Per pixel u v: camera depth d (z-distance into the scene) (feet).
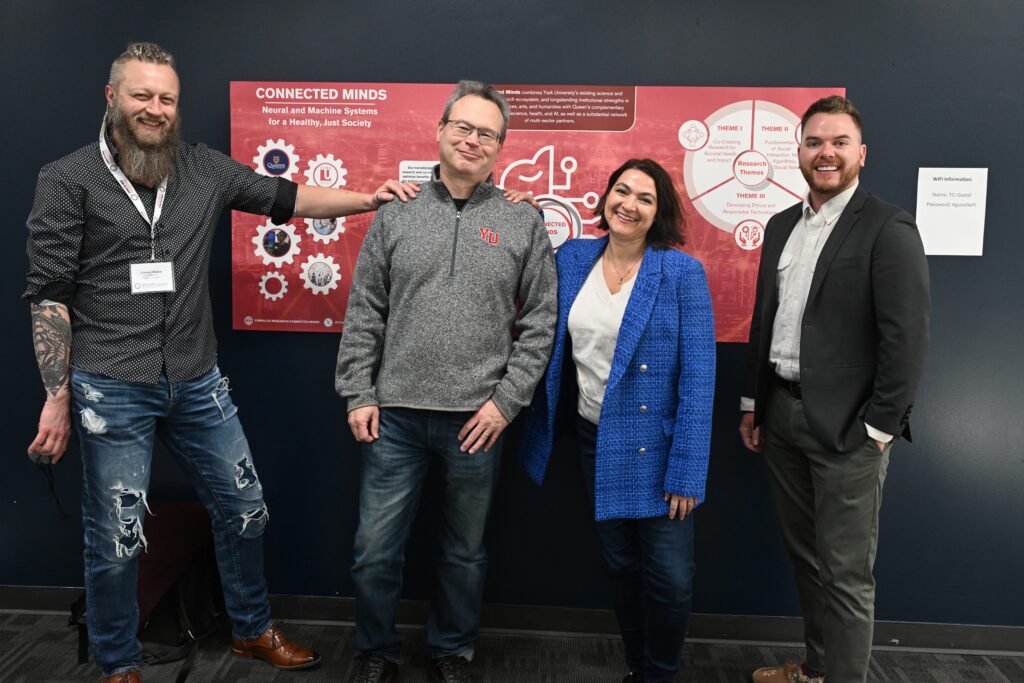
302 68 7.55
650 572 6.29
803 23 7.24
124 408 6.26
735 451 7.76
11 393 8.01
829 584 6.13
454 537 6.81
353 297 6.65
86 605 6.88
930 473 7.67
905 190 7.35
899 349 5.59
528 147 7.50
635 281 6.11
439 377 6.28
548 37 7.39
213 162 6.67
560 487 7.93
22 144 7.71
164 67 6.03
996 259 7.38
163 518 7.61
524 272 6.52
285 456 8.05
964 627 7.76
